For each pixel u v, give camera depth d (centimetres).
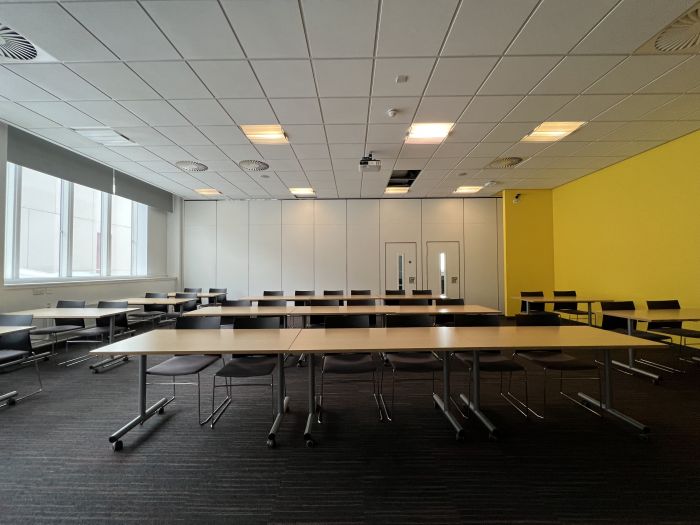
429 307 488
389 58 297
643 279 560
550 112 403
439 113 403
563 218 770
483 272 897
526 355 313
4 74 319
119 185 715
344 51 287
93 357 491
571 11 245
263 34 265
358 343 258
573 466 220
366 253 905
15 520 174
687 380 385
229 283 913
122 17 246
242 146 510
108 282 670
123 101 372
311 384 267
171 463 225
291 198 900
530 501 188
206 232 919
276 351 236
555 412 303
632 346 246
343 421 287
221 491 196
